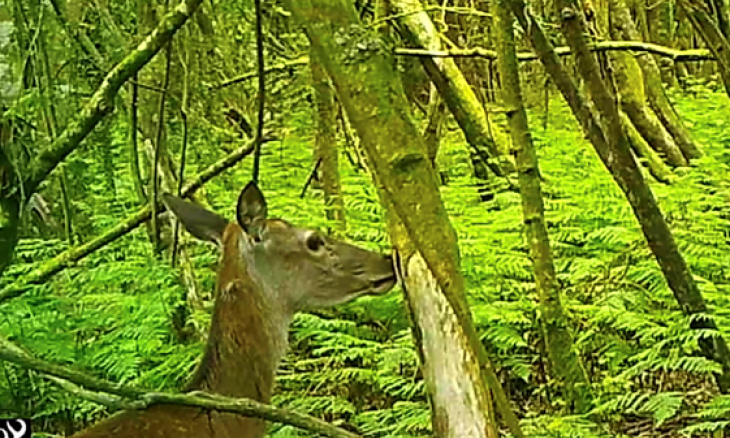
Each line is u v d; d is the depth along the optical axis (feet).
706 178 27.76
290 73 26.45
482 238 25.09
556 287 18.21
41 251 23.16
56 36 19.06
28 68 17.56
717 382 18.33
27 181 10.26
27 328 20.98
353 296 16.26
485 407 10.66
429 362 10.86
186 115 18.37
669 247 16.10
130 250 24.73
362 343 21.31
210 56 22.61
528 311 22.49
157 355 20.98
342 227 25.31
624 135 14.97
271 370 15.55
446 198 28.76
